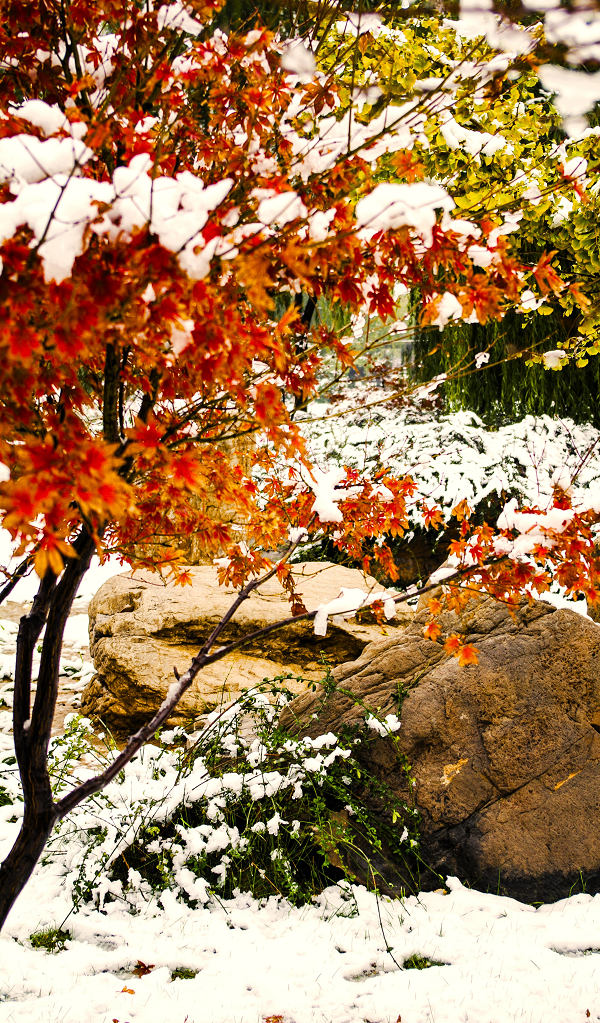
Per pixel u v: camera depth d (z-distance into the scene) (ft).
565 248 15.55
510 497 25.94
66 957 10.46
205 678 17.79
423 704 13.25
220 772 13.66
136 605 20.47
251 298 4.75
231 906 11.80
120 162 6.55
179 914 11.48
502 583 8.28
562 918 11.30
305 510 9.93
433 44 13.14
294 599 9.93
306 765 12.81
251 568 9.88
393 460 27.43
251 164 6.37
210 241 4.64
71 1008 9.27
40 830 7.06
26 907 11.70
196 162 7.14
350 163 6.00
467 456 26.96
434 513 9.92
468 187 11.05
